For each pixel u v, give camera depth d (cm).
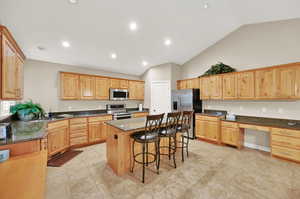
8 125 172
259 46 350
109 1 231
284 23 313
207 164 268
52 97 374
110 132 258
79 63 406
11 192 110
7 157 144
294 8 270
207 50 457
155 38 356
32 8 213
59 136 313
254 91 330
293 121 303
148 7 258
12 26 235
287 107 310
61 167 258
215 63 438
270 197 178
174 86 506
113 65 457
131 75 560
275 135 288
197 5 275
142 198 177
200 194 184
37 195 112
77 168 254
